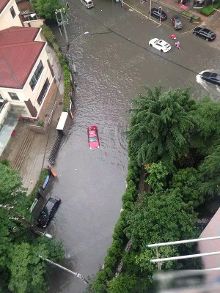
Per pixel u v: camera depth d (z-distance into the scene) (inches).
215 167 1461.6
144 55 2393.0
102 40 2532.0
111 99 2207.2
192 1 2578.7
